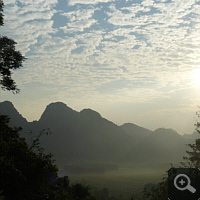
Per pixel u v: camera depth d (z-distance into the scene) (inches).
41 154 562.9
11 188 450.6
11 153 521.7
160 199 463.2
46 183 561.9
